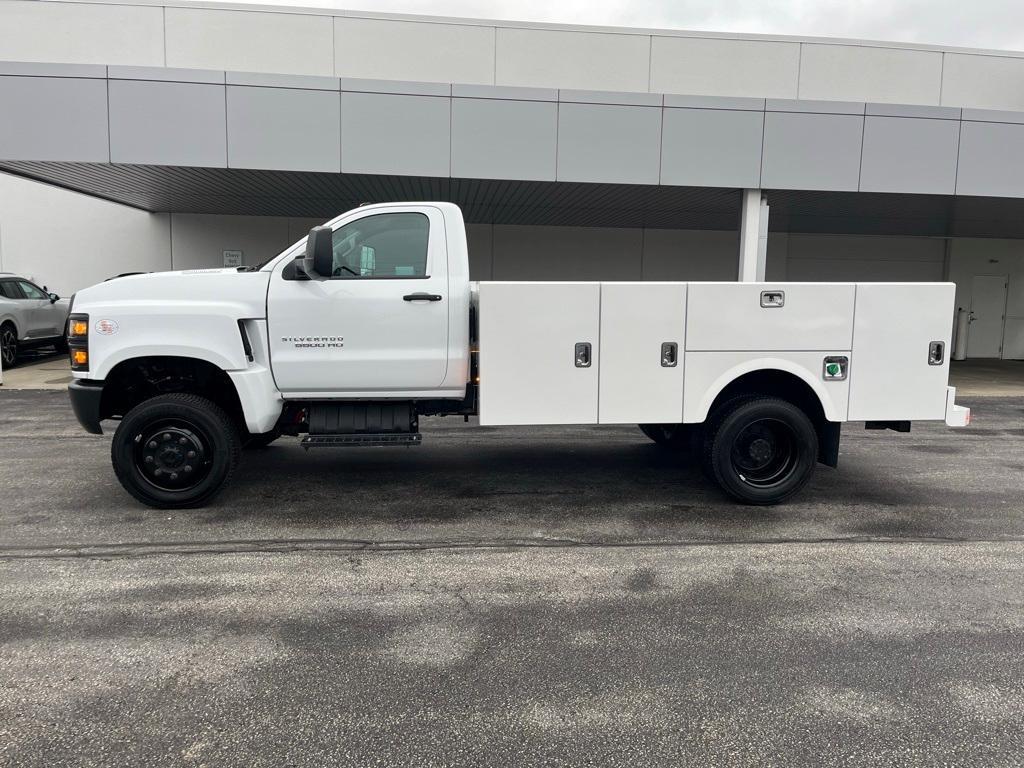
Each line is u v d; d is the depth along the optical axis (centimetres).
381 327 548
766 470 594
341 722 290
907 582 440
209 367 571
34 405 1044
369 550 486
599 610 397
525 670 332
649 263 1839
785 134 1124
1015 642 363
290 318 542
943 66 1683
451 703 304
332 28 1552
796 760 269
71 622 376
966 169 1155
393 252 555
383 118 1069
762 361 563
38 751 268
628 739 280
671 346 556
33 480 650
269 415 552
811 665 339
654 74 1616
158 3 1529
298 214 1688
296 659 340
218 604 400
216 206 1568
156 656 341
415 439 557
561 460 750
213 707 299
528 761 267
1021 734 286
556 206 1439
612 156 1107
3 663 333
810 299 560
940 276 2017
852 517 571
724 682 323
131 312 529
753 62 1633
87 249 1698
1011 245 2031
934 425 1012
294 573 445
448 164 1084
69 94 1018
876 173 1144
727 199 1312
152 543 494
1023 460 785
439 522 545
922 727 290
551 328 548
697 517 565
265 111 1049
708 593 421
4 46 1523
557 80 1598
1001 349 2072
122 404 591
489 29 1575
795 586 433
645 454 781
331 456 759
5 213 1683
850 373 569
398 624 378
